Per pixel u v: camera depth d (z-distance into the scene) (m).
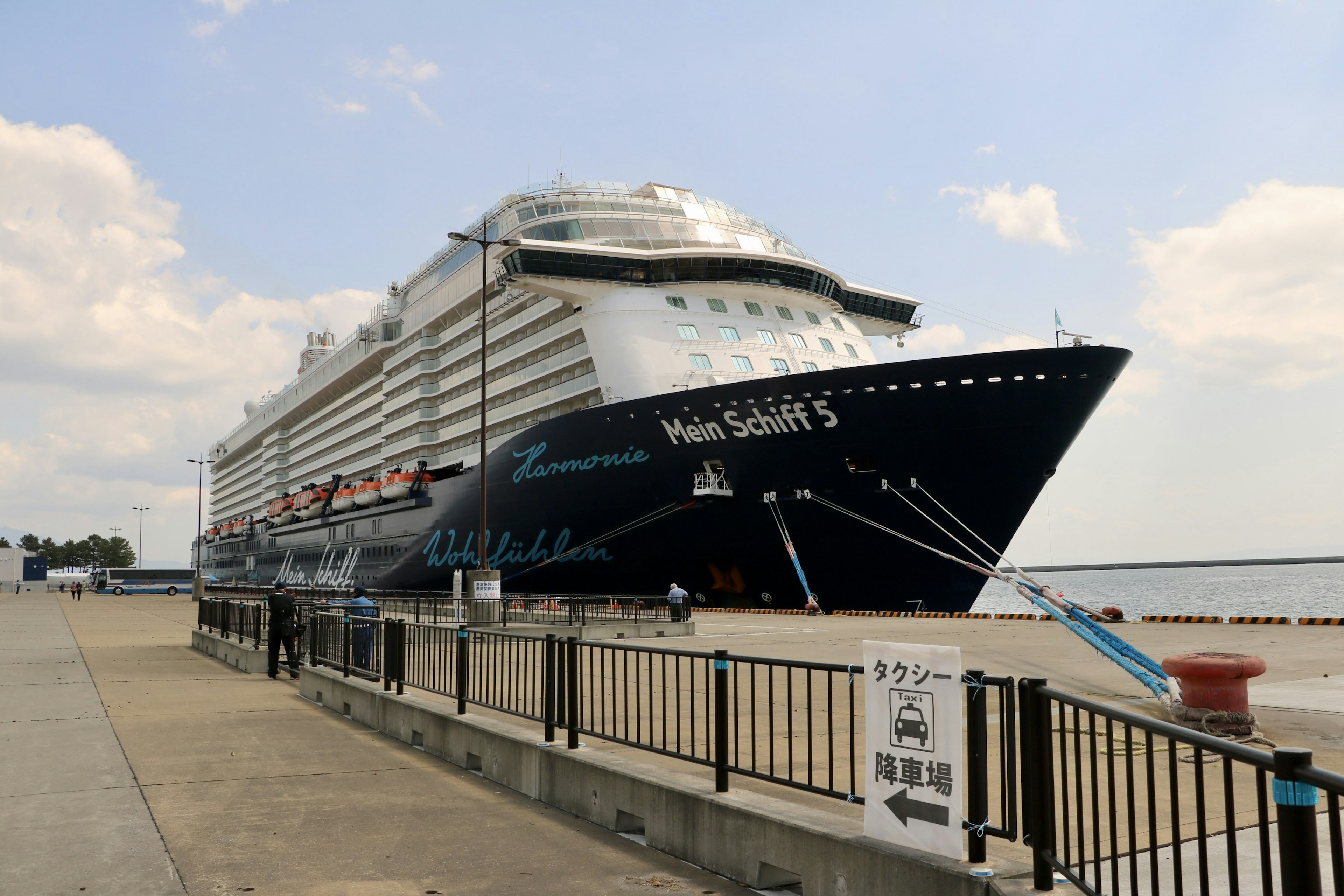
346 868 5.82
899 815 4.88
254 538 82.88
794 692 12.50
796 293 36.38
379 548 51.75
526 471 36.22
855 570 29.83
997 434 26.14
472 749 8.76
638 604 26.05
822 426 27.77
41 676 17.08
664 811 6.29
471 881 5.62
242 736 10.62
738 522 30.72
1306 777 2.71
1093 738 3.93
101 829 6.68
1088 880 4.88
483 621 26.41
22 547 186.75
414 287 54.19
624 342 34.19
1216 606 80.88
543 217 37.69
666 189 40.16
